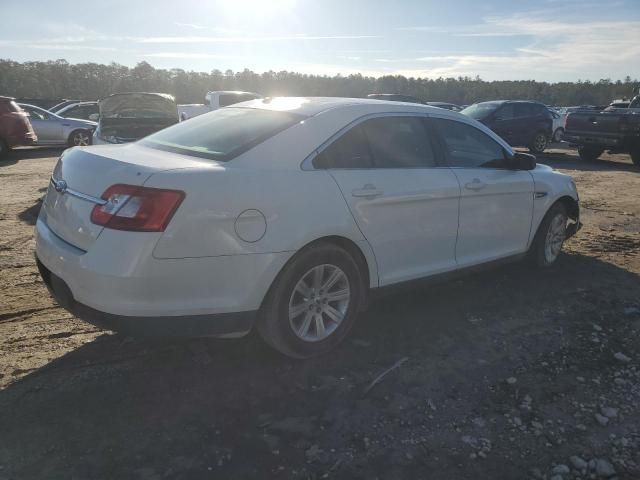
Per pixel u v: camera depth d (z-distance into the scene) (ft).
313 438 9.33
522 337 13.24
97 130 32.14
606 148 52.11
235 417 9.80
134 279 9.49
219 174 10.19
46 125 56.95
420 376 11.35
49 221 11.37
